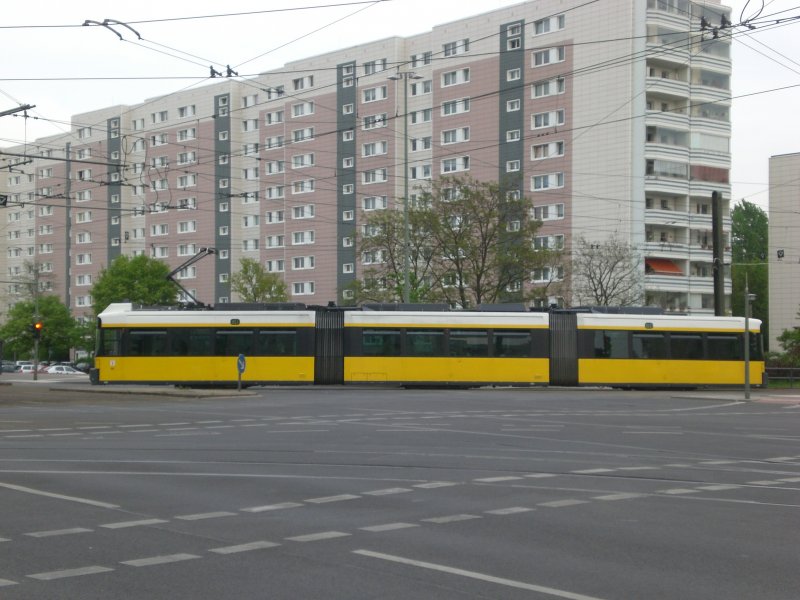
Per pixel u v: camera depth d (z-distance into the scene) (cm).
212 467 1410
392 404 2981
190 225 9406
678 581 720
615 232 6306
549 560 791
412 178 7931
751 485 1259
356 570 754
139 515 999
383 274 5344
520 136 7262
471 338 3997
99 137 10050
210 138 9169
